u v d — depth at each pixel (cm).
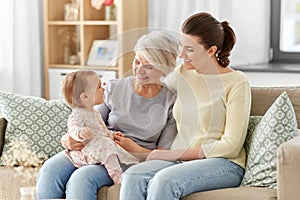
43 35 510
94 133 276
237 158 284
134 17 468
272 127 274
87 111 276
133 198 267
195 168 269
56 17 495
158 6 481
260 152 275
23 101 328
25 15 482
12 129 321
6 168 307
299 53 470
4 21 470
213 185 272
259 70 439
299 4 473
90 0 483
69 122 280
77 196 274
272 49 479
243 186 276
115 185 277
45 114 325
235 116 279
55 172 285
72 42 504
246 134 294
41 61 510
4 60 474
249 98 284
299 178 248
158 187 260
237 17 456
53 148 321
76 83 272
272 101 303
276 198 256
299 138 264
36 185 286
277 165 253
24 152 261
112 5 476
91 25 486
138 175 270
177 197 262
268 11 468
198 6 459
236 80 285
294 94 302
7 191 299
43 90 512
